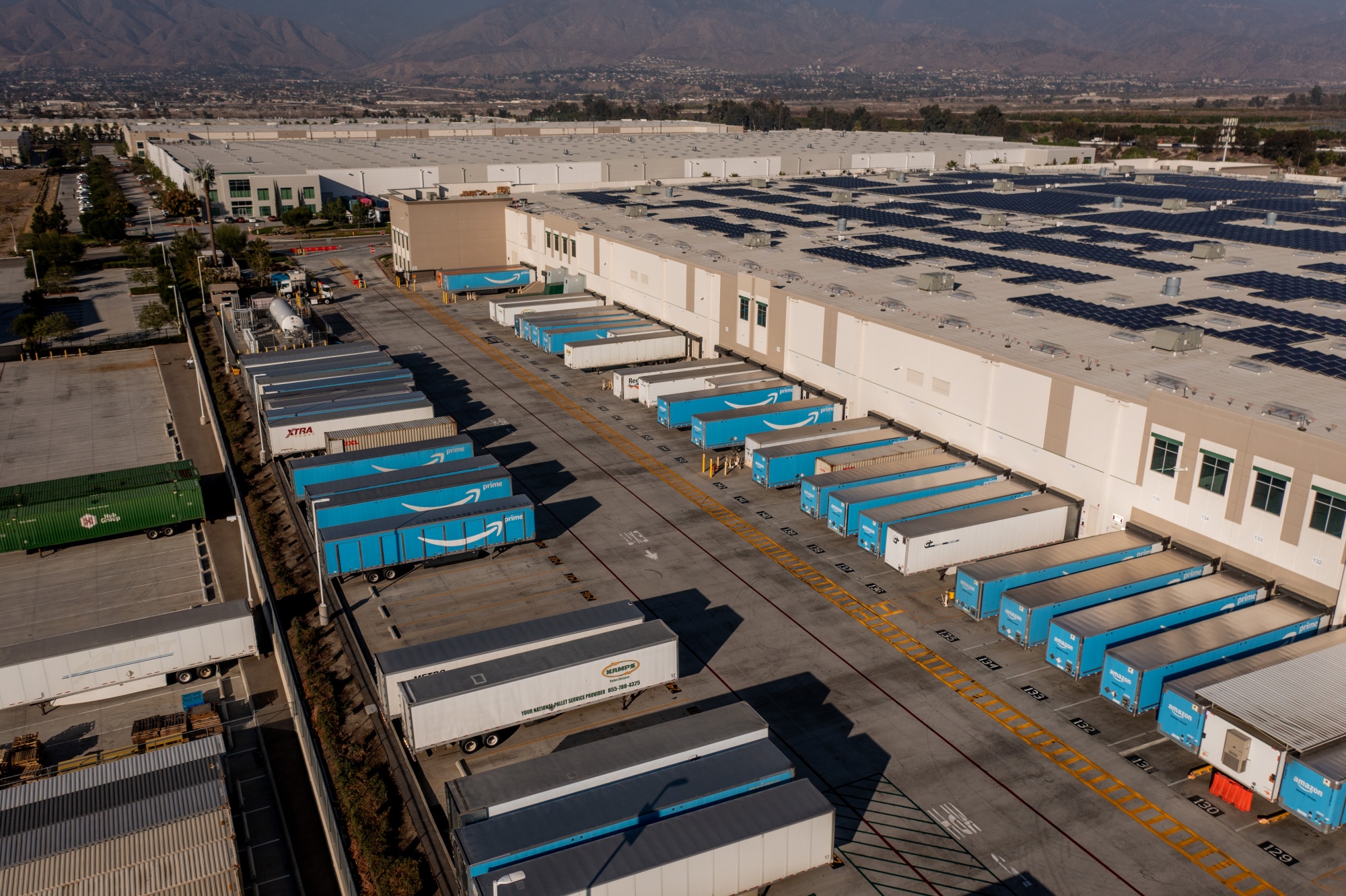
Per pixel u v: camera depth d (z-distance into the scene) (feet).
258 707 146.82
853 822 119.75
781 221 376.07
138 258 490.08
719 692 145.89
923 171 575.79
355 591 175.42
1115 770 128.88
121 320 378.94
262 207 614.34
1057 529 183.93
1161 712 132.57
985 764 129.90
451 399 278.46
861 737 135.44
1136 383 180.24
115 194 640.99
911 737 135.33
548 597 172.76
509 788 110.22
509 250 440.04
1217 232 336.70
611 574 180.55
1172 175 534.37
